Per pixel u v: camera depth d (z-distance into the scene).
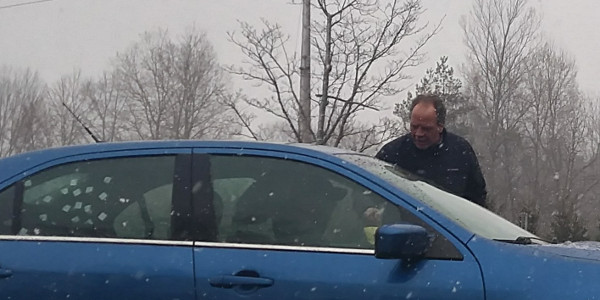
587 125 42.75
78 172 4.12
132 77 36.06
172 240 3.85
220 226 3.86
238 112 15.79
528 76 40.12
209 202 3.91
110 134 28.28
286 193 3.90
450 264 3.55
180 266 3.76
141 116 27.55
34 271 3.87
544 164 39.44
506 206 33.91
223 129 22.98
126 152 4.12
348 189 3.86
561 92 40.38
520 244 3.79
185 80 26.84
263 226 3.83
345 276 3.60
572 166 39.84
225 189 3.95
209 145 4.07
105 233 3.94
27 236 3.99
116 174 4.08
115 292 3.78
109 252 3.86
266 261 3.71
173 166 4.04
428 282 3.52
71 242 3.93
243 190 3.94
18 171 4.16
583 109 41.16
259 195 3.91
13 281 3.87
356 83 14.39
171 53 27.30
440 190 4.35
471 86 36.78
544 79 40.28
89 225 3.97
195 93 27.02
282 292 3.63
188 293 3.72
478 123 36.72
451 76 27.53
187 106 26.67
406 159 6.11
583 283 3.44
